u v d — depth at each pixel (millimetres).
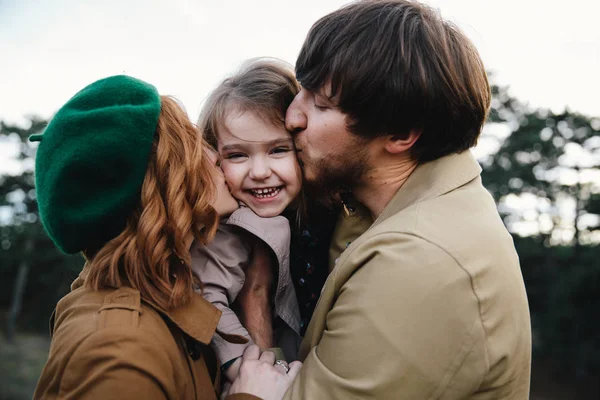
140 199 1309
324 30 1416
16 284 34312
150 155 1307
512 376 1295
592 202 29969
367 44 1347
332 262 1699
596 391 23797
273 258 1687
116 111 1246
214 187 1410
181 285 1271
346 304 1277
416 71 1331
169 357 1216
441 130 1416
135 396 1104
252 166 1615
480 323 1204
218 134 1650
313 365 1271
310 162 1530
